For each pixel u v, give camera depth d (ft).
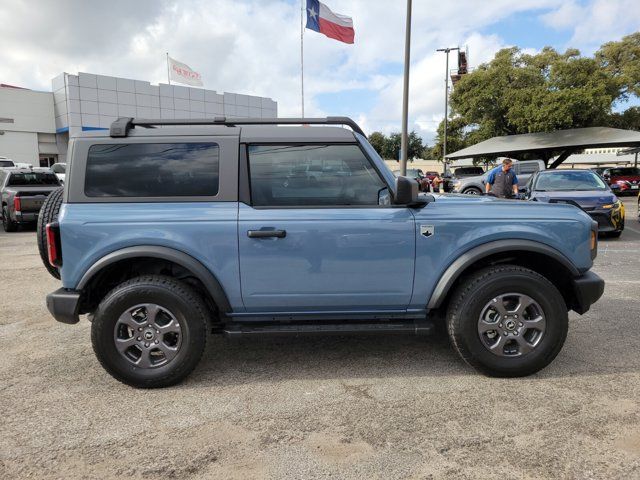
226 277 11.32
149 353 11.32
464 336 11.44
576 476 8.00
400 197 11.08
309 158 11.64
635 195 85.76
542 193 35.32
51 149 119.55
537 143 87.92
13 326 16.40
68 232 11.01
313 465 8.41
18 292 21.15
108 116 115.75
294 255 11.31
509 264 12.62
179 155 11.50
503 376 11.68
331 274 11.43
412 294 11.67
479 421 9.75
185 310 11.14
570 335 14.66
